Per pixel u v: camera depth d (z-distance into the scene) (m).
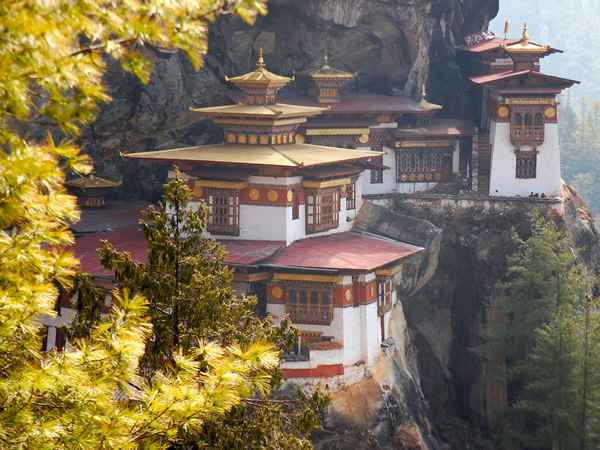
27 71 22.48
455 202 119.06
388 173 128.12
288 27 126.94
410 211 119.06
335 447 87.25
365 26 131.38
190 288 47.81
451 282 117.75
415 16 132.00
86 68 22.86
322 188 100.44
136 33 22.23
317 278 90.56
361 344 92.81
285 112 102.19
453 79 139.88
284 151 100.56
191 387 27.52
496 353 110.25
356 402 90.19
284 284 91.94
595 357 100.00
